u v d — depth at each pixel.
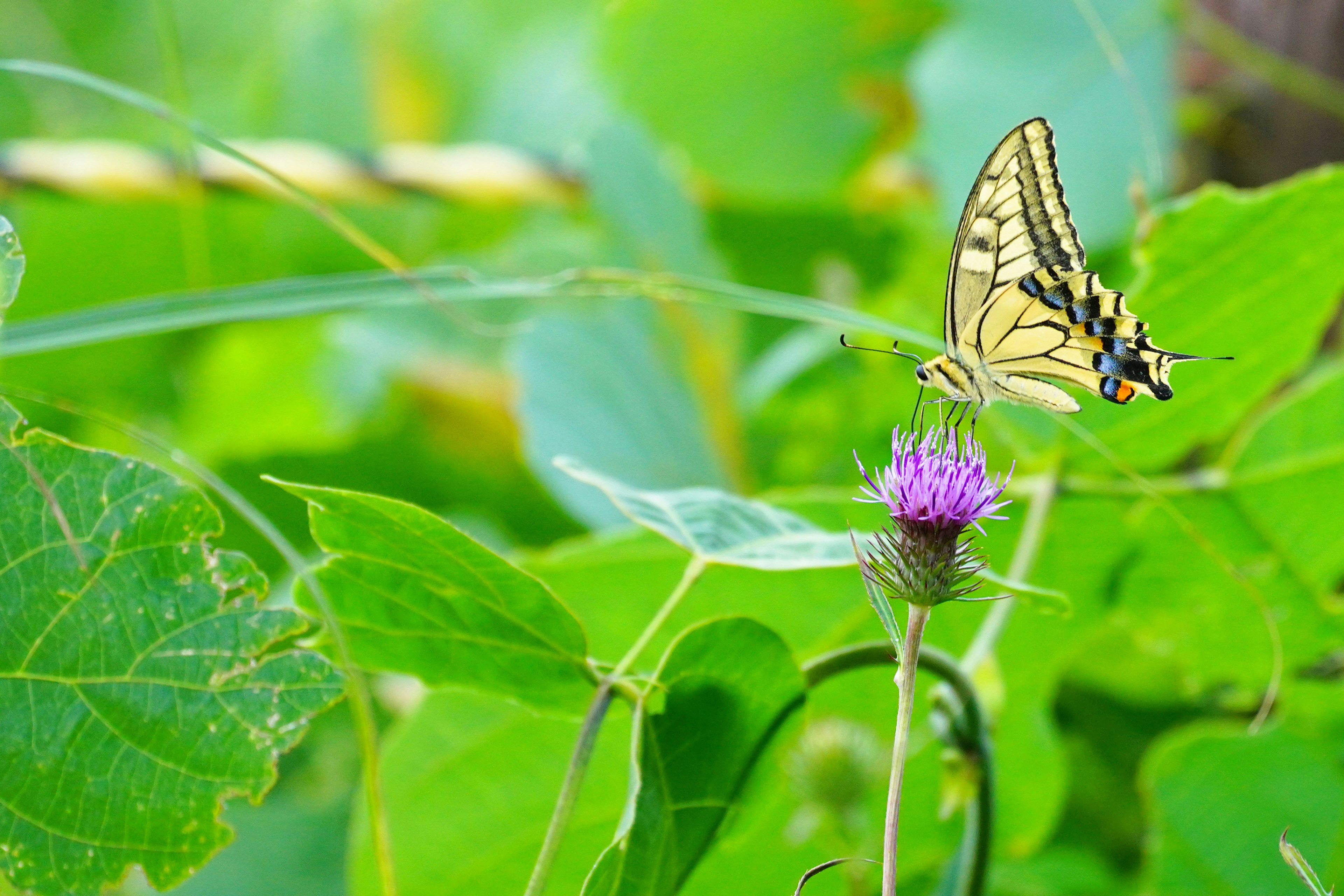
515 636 1.39
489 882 1.45
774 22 1.75
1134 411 1.46
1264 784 1.50
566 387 1.57
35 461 1.37
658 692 1.38
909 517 1.36
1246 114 1.57
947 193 1.57
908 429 1.63
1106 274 1.55
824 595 1.45
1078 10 1.57
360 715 1.37
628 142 1.63
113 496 1.37
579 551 1.44
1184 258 1.45
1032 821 1.49
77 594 1.37
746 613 1.45
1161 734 1.57
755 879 1.45
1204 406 1.46
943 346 1.43
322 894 1.59
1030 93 1.56
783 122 1.81
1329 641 1.48
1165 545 1.47
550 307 1.62
